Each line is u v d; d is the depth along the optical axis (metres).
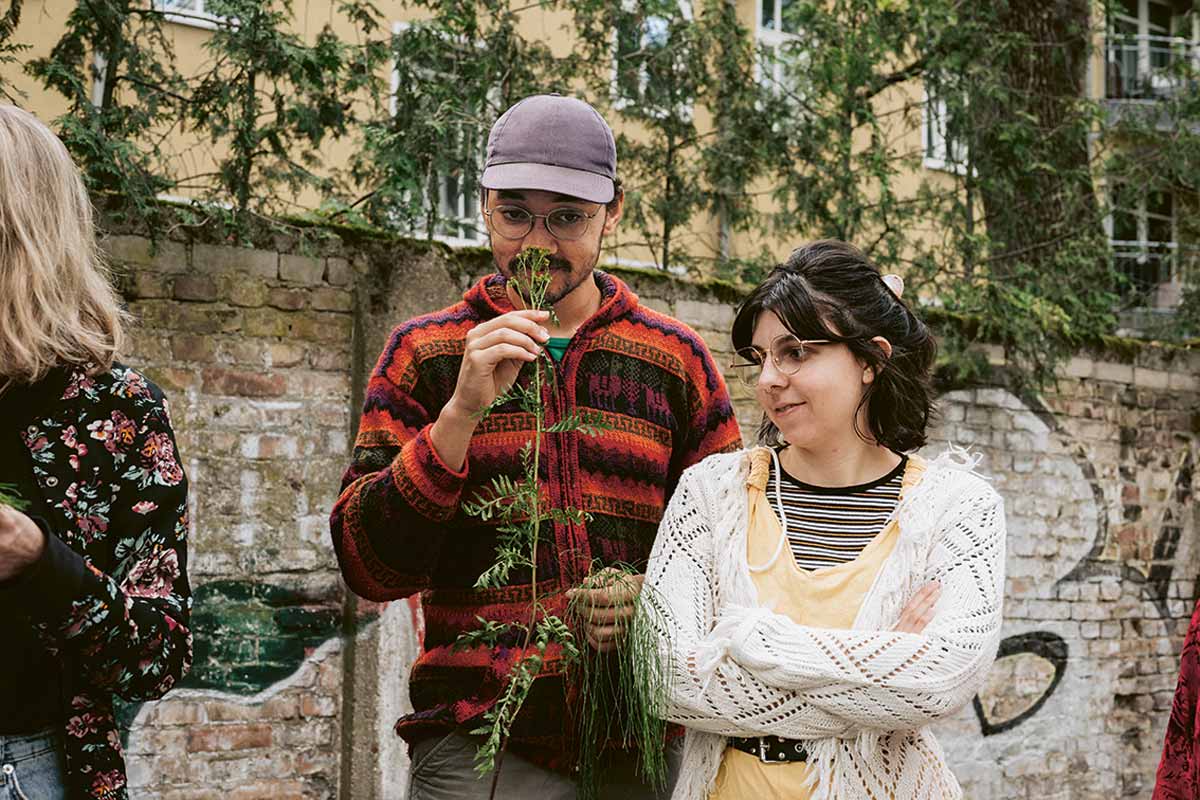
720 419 2.69
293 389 4.22
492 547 2.44
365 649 4.22
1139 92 12.18
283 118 4.61
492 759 2.11
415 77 4.95
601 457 2.51
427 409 2.57
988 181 6.55
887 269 6.22
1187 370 6.67
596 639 2.27
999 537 2.21
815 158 6.22
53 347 1.80
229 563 4.07
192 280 4.09
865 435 2.26
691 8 6.16
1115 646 6.31
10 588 1.69
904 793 2.12
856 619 2.11
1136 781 6.34
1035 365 5.99
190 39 5.52
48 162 1.84
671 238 6.08
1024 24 7.17
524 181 2.42
